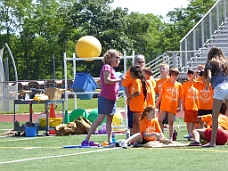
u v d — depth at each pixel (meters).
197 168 9.77
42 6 110.06
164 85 16.38
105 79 14.48
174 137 16.41
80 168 10.10
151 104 15.34
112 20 100.94
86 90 20.66
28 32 108.88
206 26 38.16
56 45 108.50
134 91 14.81
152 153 12.30
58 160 11.37
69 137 18.41
